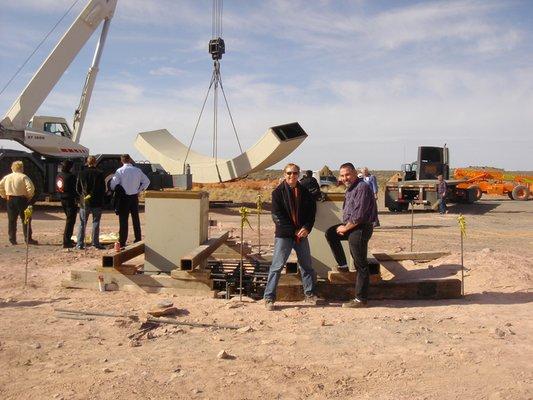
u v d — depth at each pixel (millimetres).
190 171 24375
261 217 21094
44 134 21953
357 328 6016
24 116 21781
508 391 4156
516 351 5145
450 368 4727
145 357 5078
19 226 16453
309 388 4352
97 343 5504
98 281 7926
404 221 21469
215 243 8492
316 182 8953
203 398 4176
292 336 5711
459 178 37188
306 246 7207
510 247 13578
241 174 23234
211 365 4855
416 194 27062
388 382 4449
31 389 4348
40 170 21609
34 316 6492
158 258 8227
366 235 6996
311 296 7305
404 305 7285
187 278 7602
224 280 8094
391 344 5418
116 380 4504
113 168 22656
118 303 7117
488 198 40625
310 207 7016
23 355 5133
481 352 5113
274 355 5121
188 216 8148
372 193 6996
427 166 29422
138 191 11422
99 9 22984
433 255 9445
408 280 7738
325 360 4980
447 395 4152
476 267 9148
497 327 5969
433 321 6297
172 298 7410
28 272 9250
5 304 7078
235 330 5973
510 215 24766
